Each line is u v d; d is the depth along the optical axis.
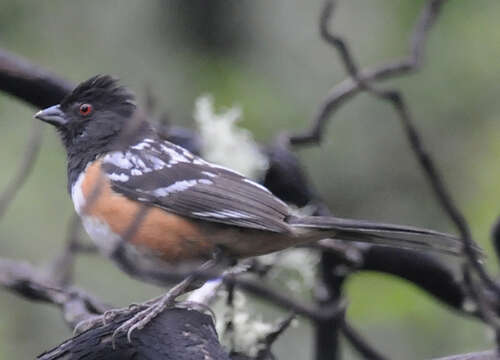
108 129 8.16
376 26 13.02
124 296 12.14
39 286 8.41
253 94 12.95
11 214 12.20
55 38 13.28
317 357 9.07
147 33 13.46
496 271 11.12
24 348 12.09
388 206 12.87
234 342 7.81
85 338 6.50
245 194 7.59
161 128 8.68
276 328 7.70
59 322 12.24
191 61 13.44
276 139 9.20
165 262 7.66
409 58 8.74
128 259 7.70
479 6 13.02
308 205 9.20
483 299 7.61
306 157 12.94
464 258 7.51
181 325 6.43
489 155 12.21
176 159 7.78
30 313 12.22
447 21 12.99
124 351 6.39
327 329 9.02
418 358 11.33
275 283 10.29
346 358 11.90
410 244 7.40
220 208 7.51
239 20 13.58
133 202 7.58
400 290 11.36
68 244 9.17
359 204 12.92
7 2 13.28
